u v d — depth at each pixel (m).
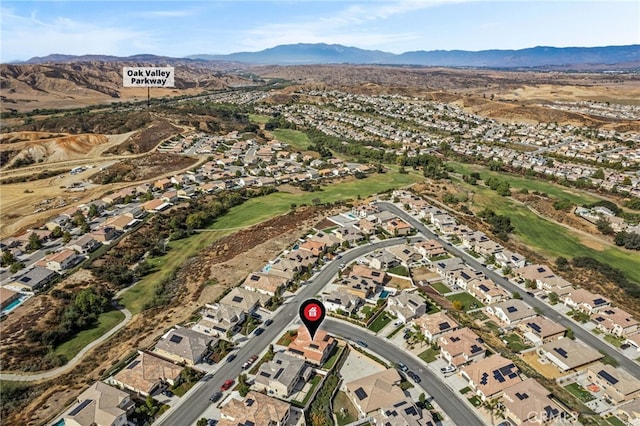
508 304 102.62
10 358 87.06
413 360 85.50
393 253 128.75
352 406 74.12
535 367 85.44
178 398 75.88
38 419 70.81
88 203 173.88
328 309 101.75
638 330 97.56
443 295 111.00
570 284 114.25
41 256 135.88
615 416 73.75
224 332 92.38
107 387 74.38
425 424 68.38
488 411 73.19
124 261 130.00
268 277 111.25
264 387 77.75
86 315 101.62
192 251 136.88
